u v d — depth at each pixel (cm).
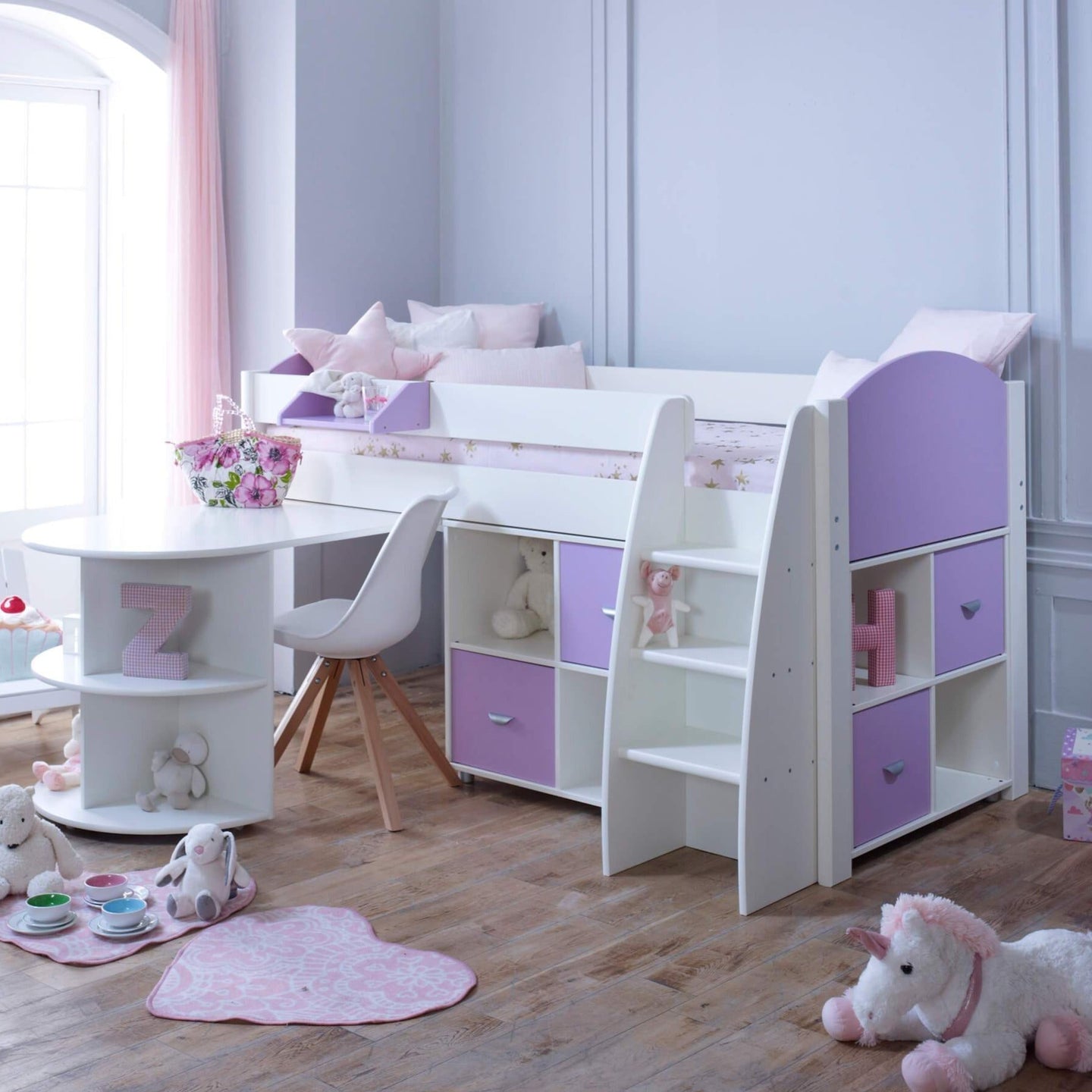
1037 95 311
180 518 319
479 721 321
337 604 333
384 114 419
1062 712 324
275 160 400
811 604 262
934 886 266
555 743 307
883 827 282
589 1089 192
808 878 267
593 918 251
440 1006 215
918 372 279
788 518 255
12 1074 195
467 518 318
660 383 378
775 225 362
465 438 317
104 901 253
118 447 431
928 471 285
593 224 399
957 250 329
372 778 330
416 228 433
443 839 291
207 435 405
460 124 432
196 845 249
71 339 426
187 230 398
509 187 421
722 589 280
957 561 298
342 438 345
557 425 298
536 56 409
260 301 409
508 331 400
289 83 394
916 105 333
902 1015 201
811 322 358
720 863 280
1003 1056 196
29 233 414
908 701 287
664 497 276
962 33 323
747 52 362
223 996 218
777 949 238
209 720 300
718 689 283
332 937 240
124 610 296
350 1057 201
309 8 394
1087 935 213
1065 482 316
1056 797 313
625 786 274
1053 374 315
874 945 201
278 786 324
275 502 340
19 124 407
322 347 369
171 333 402
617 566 291
